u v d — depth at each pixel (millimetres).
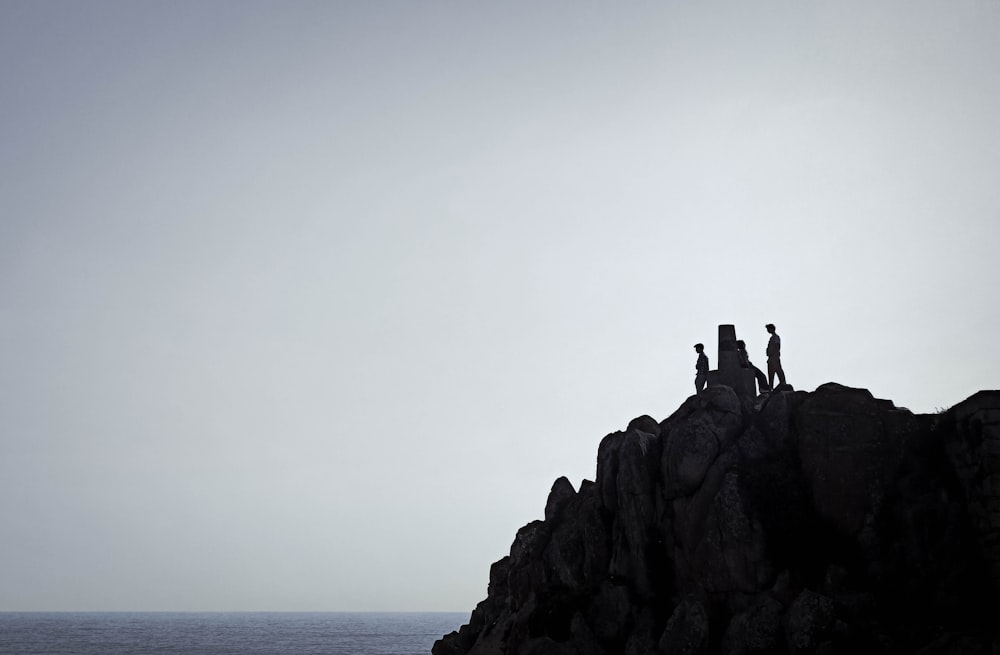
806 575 48375
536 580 60531
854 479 50438
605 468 58375
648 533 54375
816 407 52688
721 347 61438
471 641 71500
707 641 47719
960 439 48250
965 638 40656
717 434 54625
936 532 47406
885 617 45875
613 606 52281
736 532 49969
